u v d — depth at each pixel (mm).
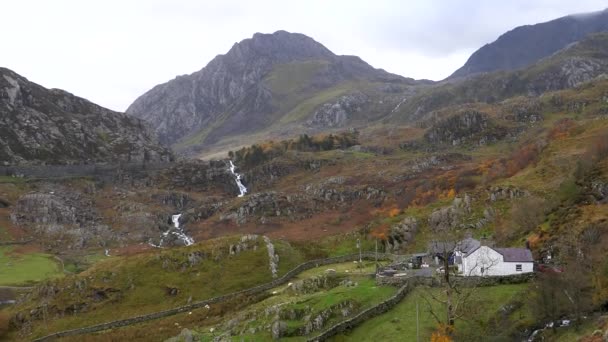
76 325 100188
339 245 131750
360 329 74188
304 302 81375
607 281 67000
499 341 63000
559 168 135500
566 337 59375
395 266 102688
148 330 94375
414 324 71062
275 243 124625
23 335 99000
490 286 80438
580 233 89250
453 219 126625
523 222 107500
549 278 70312
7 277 143125
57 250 180250
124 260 120438
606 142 126188
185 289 108312
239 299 101438
